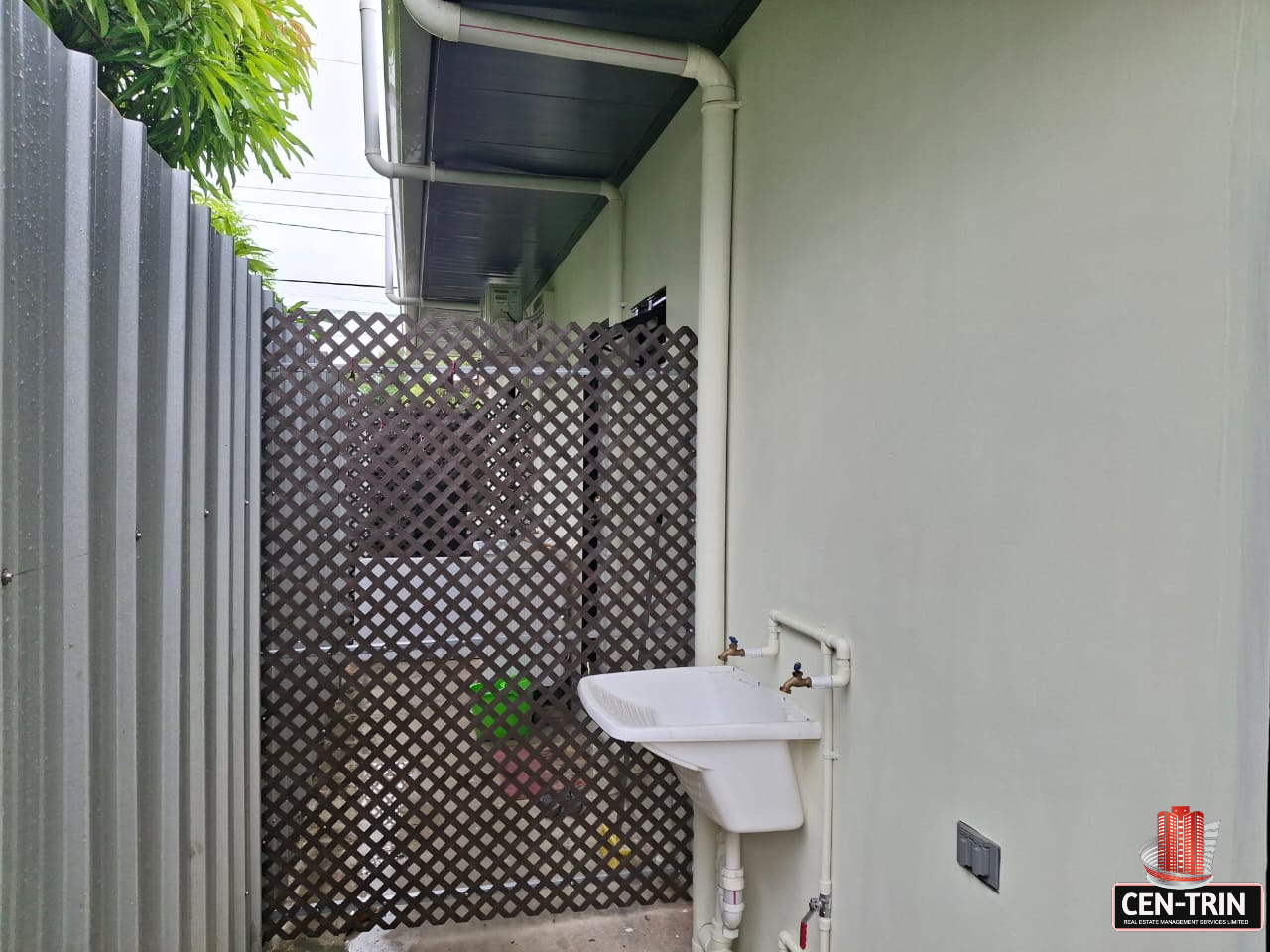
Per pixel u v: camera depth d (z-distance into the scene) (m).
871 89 1.83
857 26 1.90
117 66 2.32
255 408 2.54
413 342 2.76
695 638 2.85
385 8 2.60
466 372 2.80
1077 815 1.19
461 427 2.78
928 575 1.60
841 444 1.97
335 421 2.70
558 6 2.63
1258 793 0.91
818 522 2.10
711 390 2.75
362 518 2.73
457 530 2.81
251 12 2.34
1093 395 1.17
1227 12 0.96
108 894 1.34
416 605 3.34
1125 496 1.11
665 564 3.00
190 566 1.82
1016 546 1.34
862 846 1.85
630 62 2.62
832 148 2.02
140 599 1.52
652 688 2.45
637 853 2.98
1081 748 1.18
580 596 2.93
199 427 1.87
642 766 2.98
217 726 2.06
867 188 1.85
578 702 2.91
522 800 3.39
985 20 1.42
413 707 2.80
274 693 2.69
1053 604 1.25
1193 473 1.00
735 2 2.61
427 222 5.28
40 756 1.10
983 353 1.43
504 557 2.83
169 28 2.22
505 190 4.56
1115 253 1.13
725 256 2.73
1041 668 1.27
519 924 2.87
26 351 1.06
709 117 2.69
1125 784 1.10
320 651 2.73
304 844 2.83
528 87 3.22
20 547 1.05
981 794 1.42
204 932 1.89
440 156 4.01
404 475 2.78
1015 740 1.33
